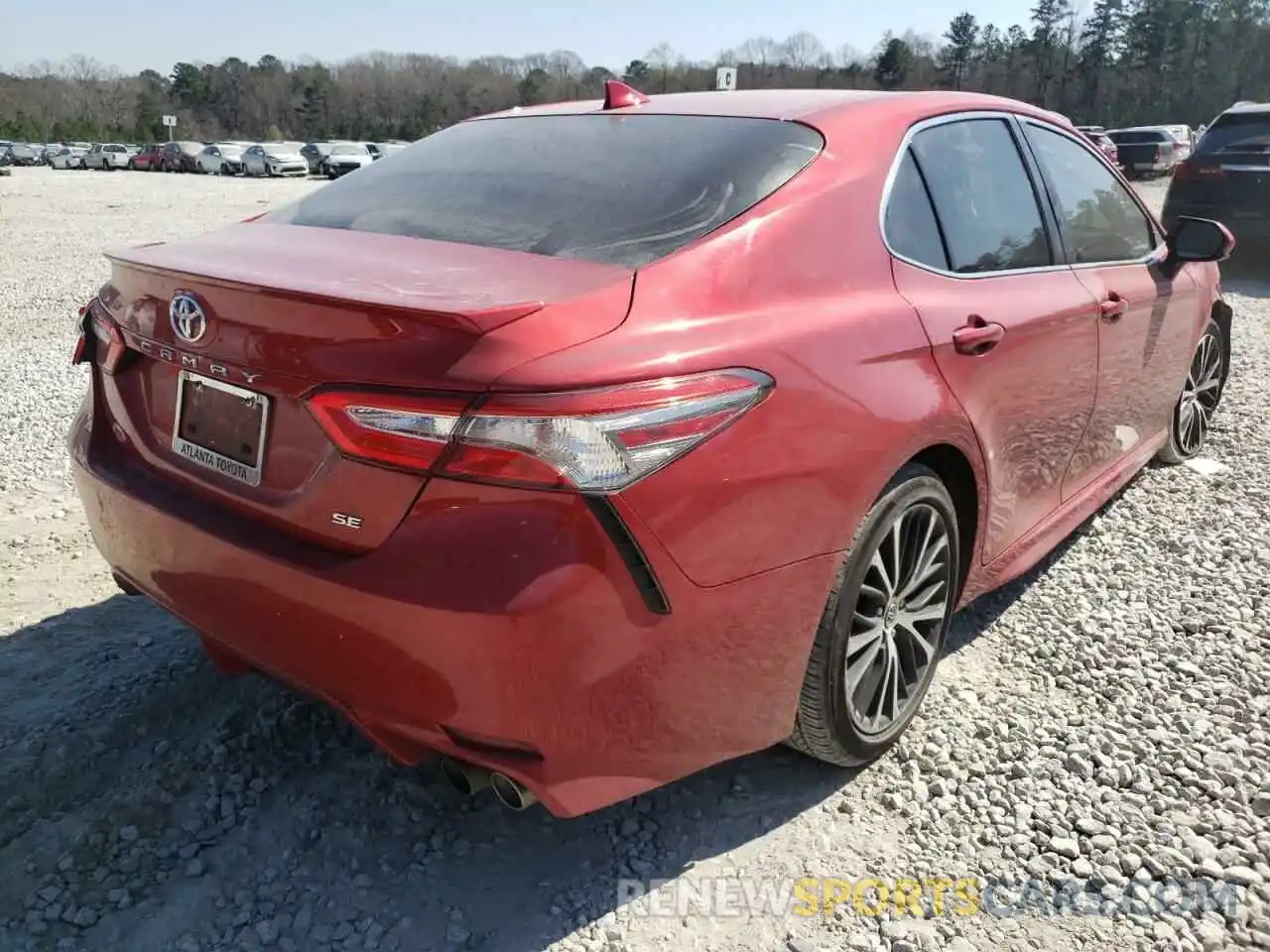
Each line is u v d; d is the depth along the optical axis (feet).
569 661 6.27
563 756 6.56
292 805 8.55
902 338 8.34
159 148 167.12
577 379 6.21
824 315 7.85
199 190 100.83
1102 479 13.07
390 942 7.26
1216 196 35.45
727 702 7.27
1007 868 7.93
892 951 7.20
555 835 8.30
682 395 6.55
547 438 6.09
